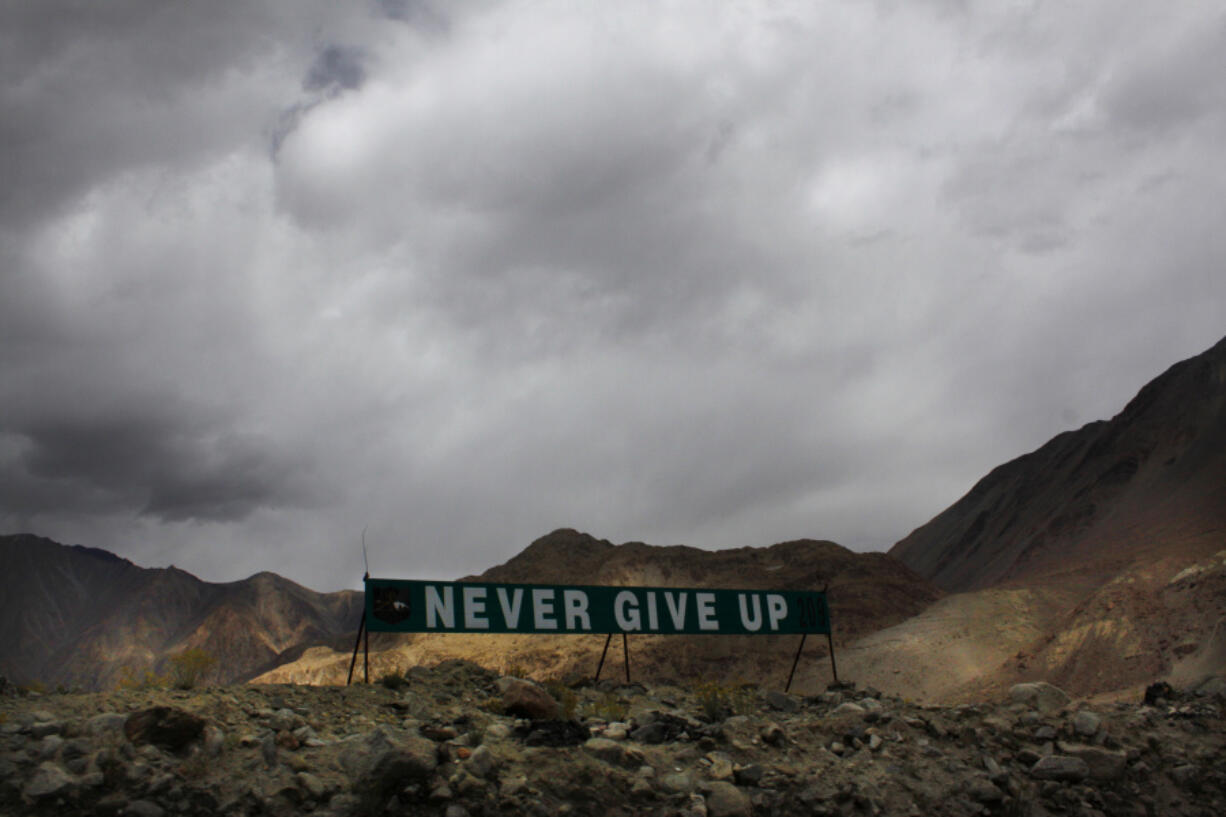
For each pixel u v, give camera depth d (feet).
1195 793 53.83
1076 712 60.13
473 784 43.16
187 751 41.34
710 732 53.93
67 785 37.68
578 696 67.87
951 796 50.39
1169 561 428.97
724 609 88.28
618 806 44.70
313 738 46.01
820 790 48.42
